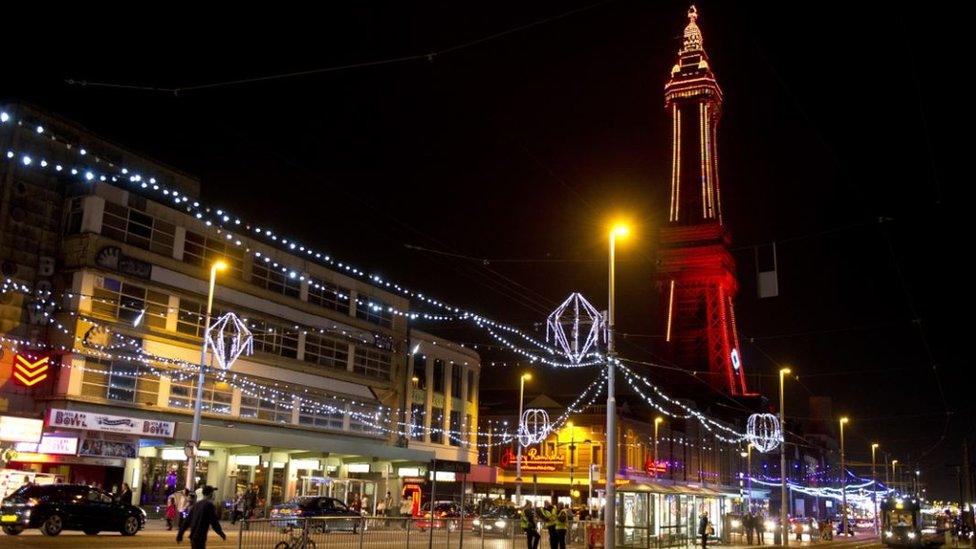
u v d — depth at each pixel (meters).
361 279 62.16
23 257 41.41
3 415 38.06
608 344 28.20
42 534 29.44
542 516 28.89
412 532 26.36
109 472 42.22
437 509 55.81
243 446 47.50
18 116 41.84
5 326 40.38
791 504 127.00
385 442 62.28
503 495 73.75
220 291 49.53
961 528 63.72
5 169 40.97
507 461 78.06
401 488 59.12
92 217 42.84
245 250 51.75
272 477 50.72
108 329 42.97
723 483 97.25
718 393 115.88
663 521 40.75
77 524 29.69
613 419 27.25
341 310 59.91
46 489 29.72
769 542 56.84
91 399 41.72
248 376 50.84
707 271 128.38
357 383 60.19
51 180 43.00
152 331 45.00
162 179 48.06
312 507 38.88
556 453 76.12
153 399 45.16
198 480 46.47
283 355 53.84
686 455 87.50
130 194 45.00
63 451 39.44
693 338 125.50
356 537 23.53
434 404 69.81
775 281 32.34
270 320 53.06
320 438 52.69
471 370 76.38
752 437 65.25
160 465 44.47
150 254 45.41
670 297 128.88
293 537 21.38
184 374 46.81
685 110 157.12
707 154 151.25
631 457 76.31
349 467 56.00
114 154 45.72
